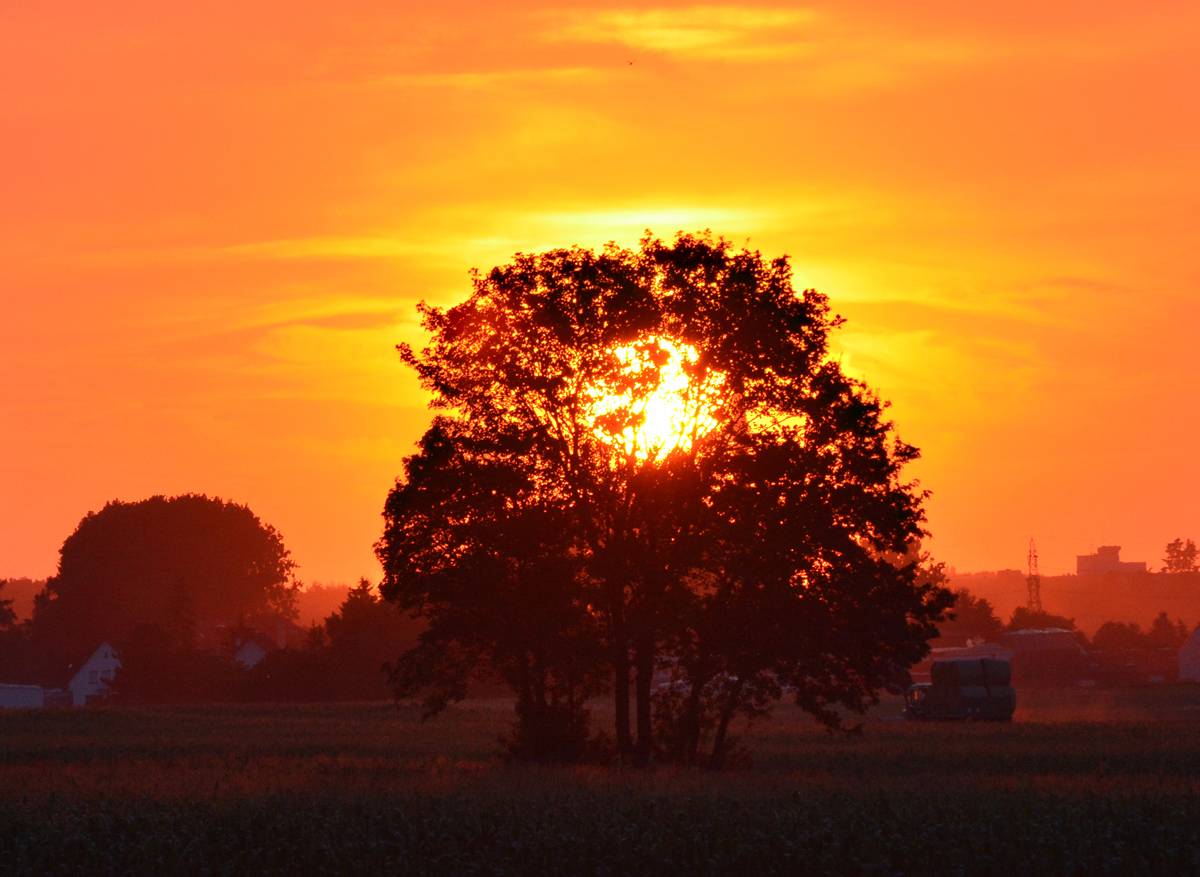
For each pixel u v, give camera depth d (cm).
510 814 4088
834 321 6544
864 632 6134
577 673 6481
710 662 6175
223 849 3644
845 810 4181
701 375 6191
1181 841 3641
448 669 6700
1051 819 3981
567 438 6494
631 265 6500
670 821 3953
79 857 3578
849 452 6269
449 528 6406
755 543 6034
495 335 6500
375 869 3441
